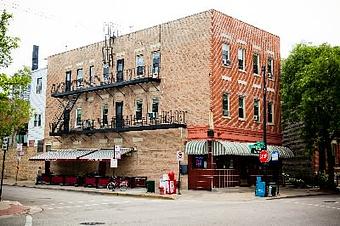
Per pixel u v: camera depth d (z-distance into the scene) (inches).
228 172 1243.8
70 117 1638.8
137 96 1408.7
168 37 1343.5
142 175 1334.9
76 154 1489.9
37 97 1818.4
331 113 1252.5
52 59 1770.4
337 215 655.8
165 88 1323.8
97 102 1545.3
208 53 1231.5
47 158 1536.7
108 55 1520.7
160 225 531.8
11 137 1923.0
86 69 1612.9
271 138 1402.6
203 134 1204.5
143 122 1373.0
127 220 583.8
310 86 1237.1
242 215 644.1
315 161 1585.9
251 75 1360.7
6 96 826.2
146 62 1397.6
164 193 1071.6
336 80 1207.6
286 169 1492.4
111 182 1247.5
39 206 804.6
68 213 684.1
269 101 1417.3
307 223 559.2
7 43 818.2
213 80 1219.2
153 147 1317.7
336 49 1253.7
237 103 1295.5
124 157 1397.6
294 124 1531.7
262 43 1427.2
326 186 1333.7
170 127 1254.3
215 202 901.2
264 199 977.5
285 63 1417.3
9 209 730.8
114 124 1451.8
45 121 1748.3
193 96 1248.2
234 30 1320.1
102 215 649.6
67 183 1443.2
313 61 1245.1
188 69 1274.6
